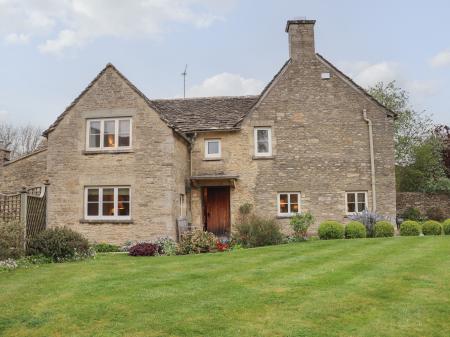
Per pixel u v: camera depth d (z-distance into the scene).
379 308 6.39
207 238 14.69
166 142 17.02
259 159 19.45
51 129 17.67
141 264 10.90
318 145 19.56
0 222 11.77
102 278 8.80
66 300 7.01
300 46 20.31
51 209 17.25
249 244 15.12
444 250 11.60
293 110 19.77
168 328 5.60
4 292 7.65
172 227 16.73
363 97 19.84
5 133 49.97
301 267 9.80
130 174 17.05
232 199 19.36
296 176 19.38
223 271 9.48
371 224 17.38
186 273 9.30
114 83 17.61
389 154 19.50
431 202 25.55
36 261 11.55
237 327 5.63
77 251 12.39
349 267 9.58
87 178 17.27
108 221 16.92
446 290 7.34
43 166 19.22
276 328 5.59
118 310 6.39
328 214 19.20
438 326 5.66
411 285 7.71
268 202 19.27
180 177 18.19
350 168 19.45
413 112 35.03
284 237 16.19
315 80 19.95
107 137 17.53
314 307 6.46
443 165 31.45
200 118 20.50
